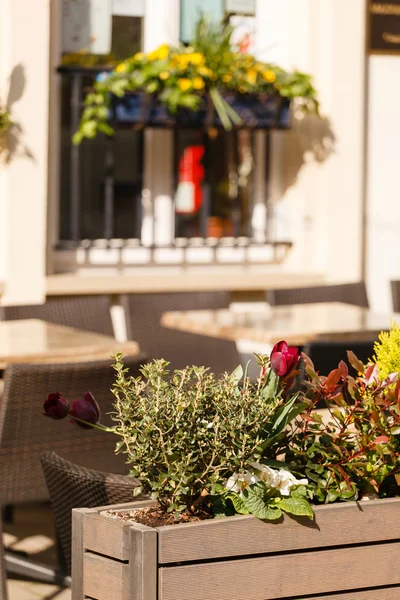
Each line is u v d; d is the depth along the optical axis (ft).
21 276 20.10
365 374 6.25
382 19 23.27
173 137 22.38
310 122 22.80
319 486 6.13
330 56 22.67
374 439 6.20
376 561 5.97
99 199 21.80
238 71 21.36
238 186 22.93
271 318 16.53
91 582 5.71
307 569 5.80
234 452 5.88
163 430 5.81
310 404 6.27
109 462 11.19
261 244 22.79
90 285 20.63
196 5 22.29
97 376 10.90
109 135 21.29
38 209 20.12
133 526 5.49
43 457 7.85
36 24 19.93
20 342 13.53
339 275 22.94
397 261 23.88
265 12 22.74
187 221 22.62
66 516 7.63
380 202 23.70
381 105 23.54
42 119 20.06
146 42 21.94
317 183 22.91
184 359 17.78
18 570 13.41
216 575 5.55
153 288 21.25
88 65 21.38
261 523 5.69
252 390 6.22
